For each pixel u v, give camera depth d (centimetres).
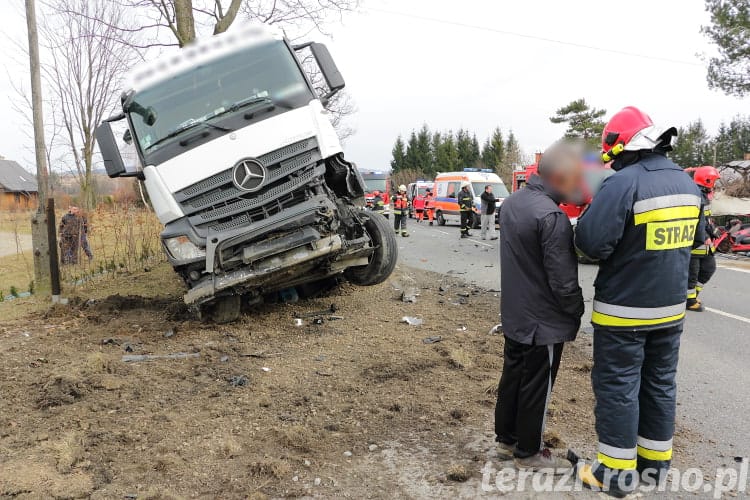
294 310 738
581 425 403
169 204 594
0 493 314
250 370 516
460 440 380
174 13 1126
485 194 1892
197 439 385
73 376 481
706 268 768
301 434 388
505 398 344
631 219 294
